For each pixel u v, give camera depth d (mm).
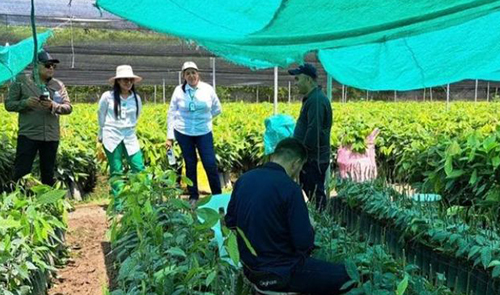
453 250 4215
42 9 8414
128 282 3650
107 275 5172
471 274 4012
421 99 33719
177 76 24047
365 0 2301
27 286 3811
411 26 2893
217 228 4145
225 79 24906
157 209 3969
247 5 2553
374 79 5691
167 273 3121
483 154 5559
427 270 4590
